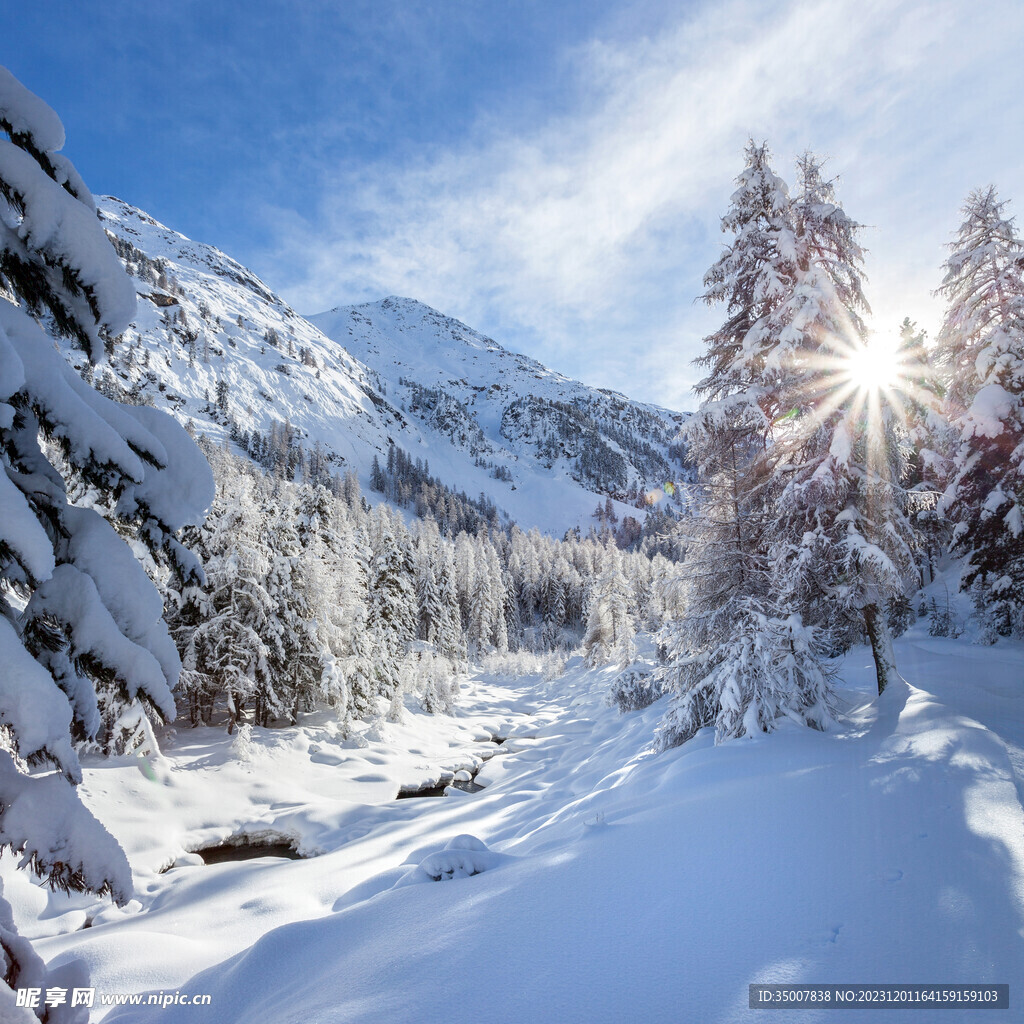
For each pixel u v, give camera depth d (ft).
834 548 34.14
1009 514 52.39
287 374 630.74
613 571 163.53
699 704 37.42
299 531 107.24
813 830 16.30
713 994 9.95
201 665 79.66
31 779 12.35
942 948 10.43
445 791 74.28
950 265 53.98
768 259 38.37
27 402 13.19
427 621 184.14
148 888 45.91
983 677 46.42
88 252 13.50
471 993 11.37
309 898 34.76
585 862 17.25
